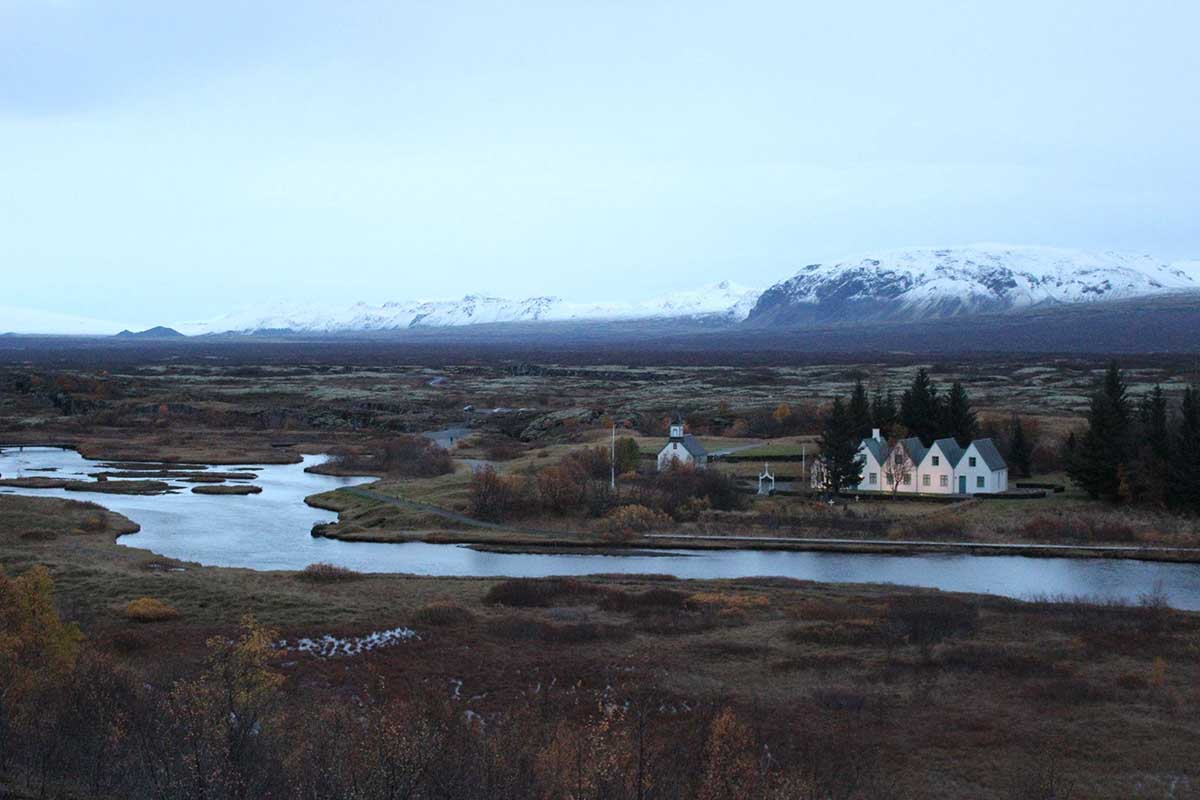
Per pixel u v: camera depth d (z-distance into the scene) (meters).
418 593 78.56
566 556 99.69
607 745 42.47
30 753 36.81
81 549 93.62
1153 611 73.50
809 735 50.25
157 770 34.84
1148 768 47.03
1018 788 44.31
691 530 108.31
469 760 37.53
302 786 33.97
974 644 65.56
